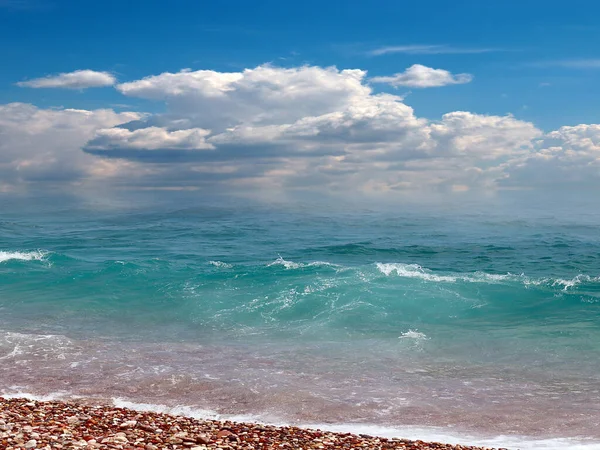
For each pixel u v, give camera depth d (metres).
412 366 13.78
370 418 10.66
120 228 52.19
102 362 13.91
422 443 9.09
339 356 14.56
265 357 14.49
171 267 26.03
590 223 56.22
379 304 19.17
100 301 20.27
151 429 8.98
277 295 20.41
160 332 16.89
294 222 60.19
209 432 9.11
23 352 14.60
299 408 11.14
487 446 9.31
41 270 25.33
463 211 83.25
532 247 35.81
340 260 30.89
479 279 22.64
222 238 42.59
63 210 87.19
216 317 18.38
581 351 14.60
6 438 7.76
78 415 9.63
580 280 22.67
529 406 11.22
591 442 9.48
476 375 13.10
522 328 16.72
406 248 35.72
